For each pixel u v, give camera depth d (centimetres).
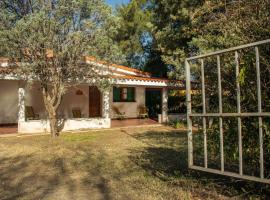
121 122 2281
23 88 1656
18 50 1382
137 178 720
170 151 1089
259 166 498
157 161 905
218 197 546
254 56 485
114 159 974
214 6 888
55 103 1553
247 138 504
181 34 2081
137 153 1071
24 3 1419
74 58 1458
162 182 671
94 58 1486
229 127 525
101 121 1956
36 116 1981
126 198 575
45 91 1534
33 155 1067
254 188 535
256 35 552
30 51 1403
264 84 486
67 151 1140
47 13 1333
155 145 1259
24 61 1438
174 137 1509
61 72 1488
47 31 1353
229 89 550
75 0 1326
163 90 2303
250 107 499
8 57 1427
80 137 1542
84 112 2308
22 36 1327
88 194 612
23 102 1661
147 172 777
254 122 485
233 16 638
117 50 1480
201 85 574
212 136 555
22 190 649
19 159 1001
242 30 579
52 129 1541
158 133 1703
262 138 449
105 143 1338
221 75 559
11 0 1405
